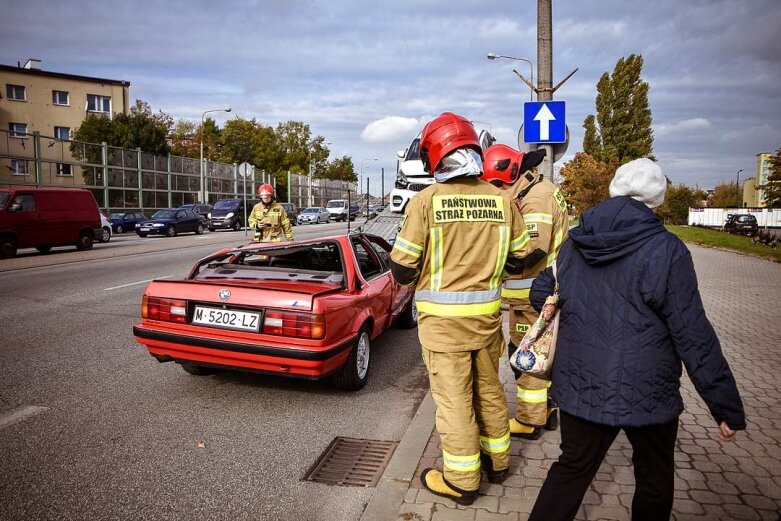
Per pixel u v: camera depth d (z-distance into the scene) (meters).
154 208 38.78
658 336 2.12
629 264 2.13
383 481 3.14
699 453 3.48
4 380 5.11
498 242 2.89
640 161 2.27
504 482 3.13
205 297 4.47
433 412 4.22
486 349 2.96
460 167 2.82
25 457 3.60
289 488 3.26
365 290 5.14
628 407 2.12
